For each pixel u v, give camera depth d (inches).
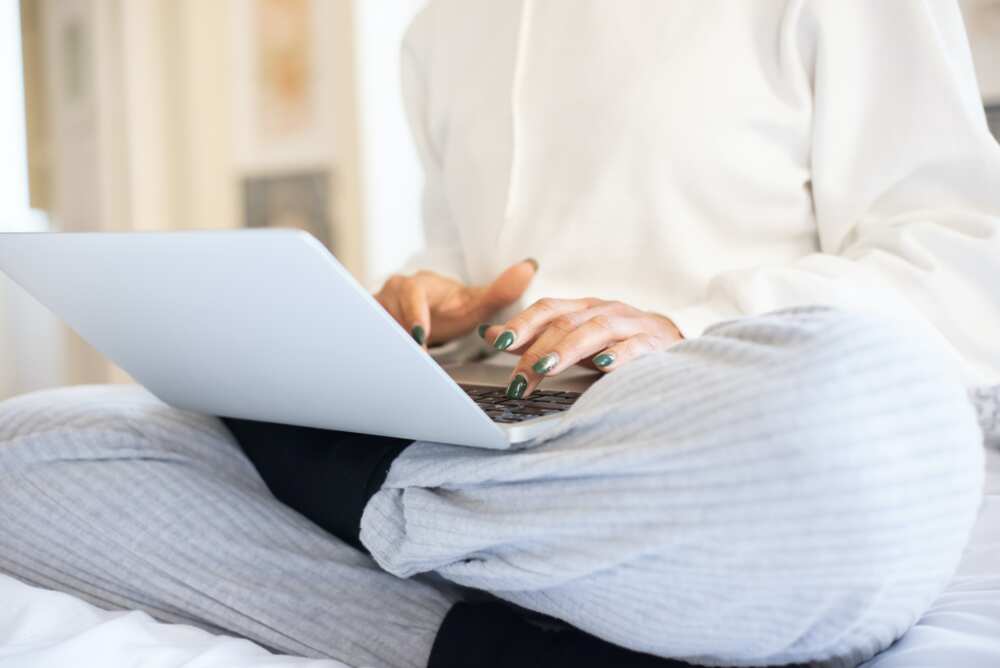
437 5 50.6
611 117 43.0
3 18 136.2
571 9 44.7
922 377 19.7
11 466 29.3
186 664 22.7
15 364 125.0
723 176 41.7
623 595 21.8
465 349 48.3
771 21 41.3
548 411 26.5
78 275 25.7
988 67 59.1
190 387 30.6
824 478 18.8
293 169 135.3
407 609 27.7
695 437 20.1
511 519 22.8
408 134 132.0
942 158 38.1
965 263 34.8
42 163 138.9
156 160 146.5
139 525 28.5
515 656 24.5
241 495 29.6
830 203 40.7
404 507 25.8
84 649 22.9
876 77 39.5
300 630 27.4
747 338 21.8
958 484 19.8
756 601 20.2
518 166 45.8
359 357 21.8
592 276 44.1
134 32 143.6
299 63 133.1
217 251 20.6
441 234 54.7
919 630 23.1
